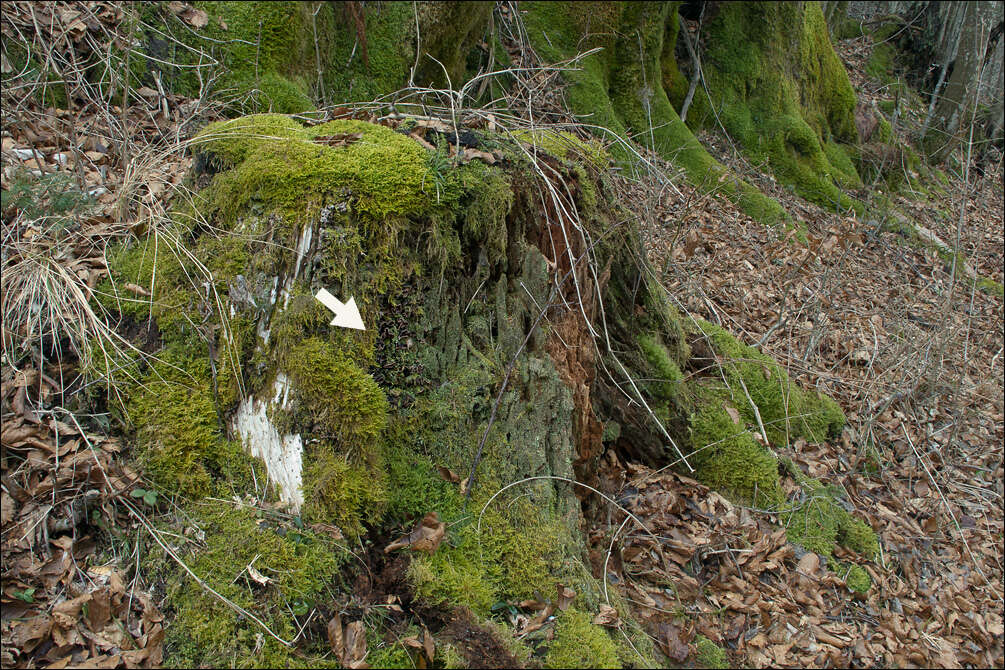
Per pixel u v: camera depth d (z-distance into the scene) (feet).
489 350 9.24
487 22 22.06
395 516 8.14
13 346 8.02
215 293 8.24
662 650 9.31
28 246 8.72
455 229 8.83
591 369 11.20
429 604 7.68
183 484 7.73
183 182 9.32
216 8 15.14
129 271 8.71
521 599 8.25
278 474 7.84
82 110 12.57
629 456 12.94
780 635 10.44
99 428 7.97
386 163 8.44
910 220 32.30
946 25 51.57
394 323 8.32
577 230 10.62
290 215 8.11
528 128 11.00
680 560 10.97
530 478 8.88
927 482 15.70
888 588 12.34
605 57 26.78
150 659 6.82
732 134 32.55
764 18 33.35
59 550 7.27
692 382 14.08
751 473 12.85
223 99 14.65
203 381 8.16
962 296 25.36
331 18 17.66
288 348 7.92
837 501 13.71
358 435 7.86
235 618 6.99
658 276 15.60
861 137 41.91
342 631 7.20
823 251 23.27
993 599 13.37
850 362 18.79
